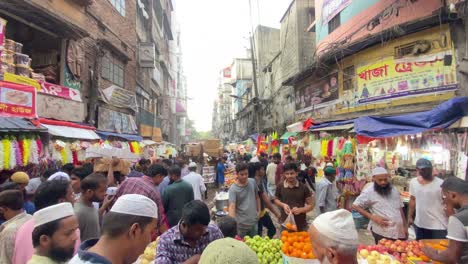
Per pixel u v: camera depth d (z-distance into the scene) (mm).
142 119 20609
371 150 8961
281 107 22047
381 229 4676
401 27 9344
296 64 19172
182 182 5766
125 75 16438
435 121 6324
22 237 2805
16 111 6570
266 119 26016
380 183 4727
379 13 11516
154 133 23438
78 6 11633
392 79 10367
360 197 4910
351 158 9586
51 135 7504
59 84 10406
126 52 16781
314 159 12453
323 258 1862
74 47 10977
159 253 2896
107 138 11953
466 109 6023
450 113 6145
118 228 1735
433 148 7254
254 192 5312
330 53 12547
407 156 7945
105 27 14070
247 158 14023
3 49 7230
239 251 1368
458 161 6523
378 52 10945
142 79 21219
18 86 6656
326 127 11992
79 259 1693
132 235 1764
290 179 5438
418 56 9562
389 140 8461
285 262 3246
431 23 8930
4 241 2852
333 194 5992
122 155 6250
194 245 2938
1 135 6102
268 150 19797
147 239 1848
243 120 40000
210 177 15727
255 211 5262
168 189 5660
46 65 10492
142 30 22359
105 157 5918
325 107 14562
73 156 8352
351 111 12406
